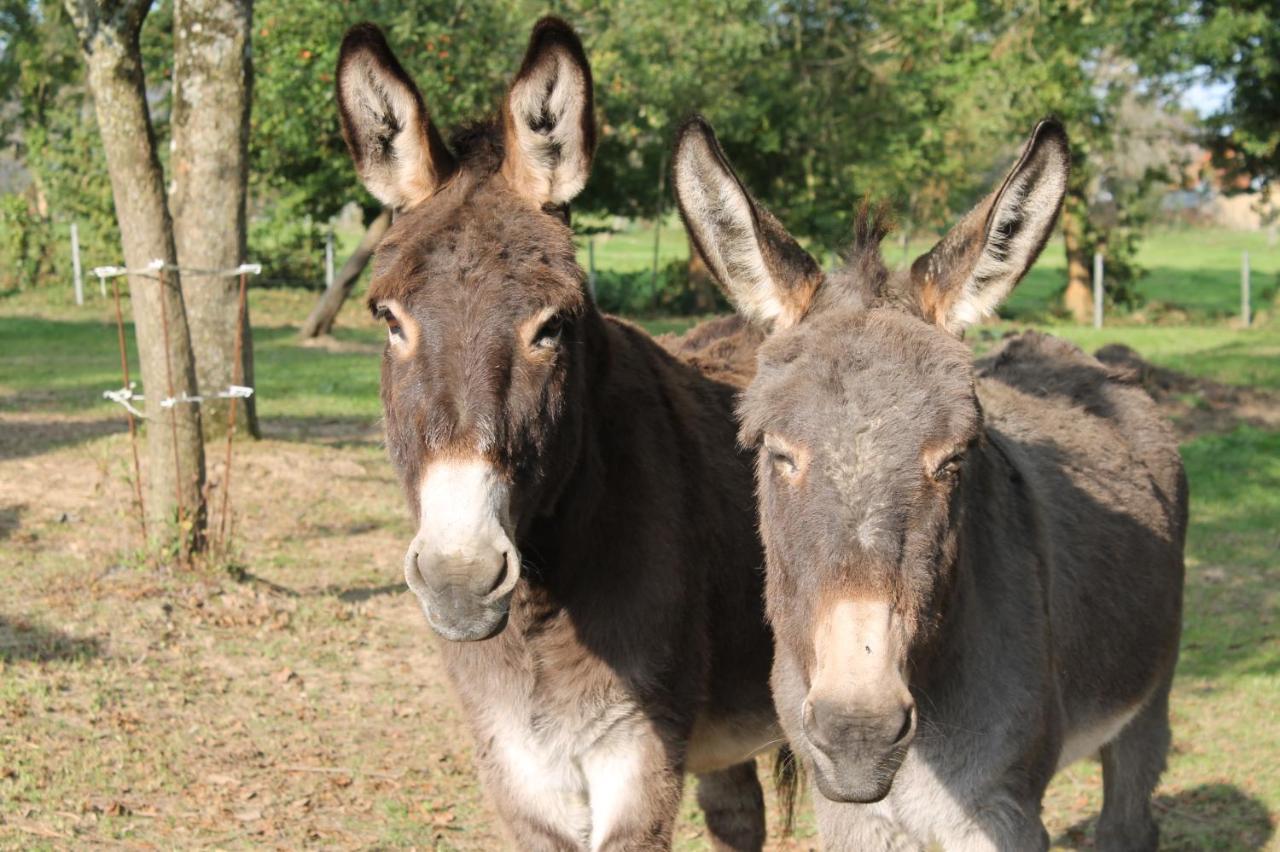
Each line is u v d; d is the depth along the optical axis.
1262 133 24.11
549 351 3.23
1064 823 5.61
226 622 7.04
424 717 6.23
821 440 2.81
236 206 10.59
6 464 10.43
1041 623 3.52
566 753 3.69
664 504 3.84
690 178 3.29
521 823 3.77
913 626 2.76
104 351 20.55
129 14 7.02
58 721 5.71
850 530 2.74
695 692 3.86
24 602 7.03
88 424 12.76
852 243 3.43
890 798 3.46
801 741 3.41
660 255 44.81
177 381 7.52
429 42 17.47
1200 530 10.19
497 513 3.03
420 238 3.24
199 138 10.24
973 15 22.52
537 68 3.42
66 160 30.52
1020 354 5.10
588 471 3.56
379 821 5.19
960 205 30.06
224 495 7.88
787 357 2.99
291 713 6.13
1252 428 13.93
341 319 26.91
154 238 7.35
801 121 25.53
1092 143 26.31
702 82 23.00
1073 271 29.95
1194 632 7.87
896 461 2.78
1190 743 6.27
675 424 4.13
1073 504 4.21
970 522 3.40
